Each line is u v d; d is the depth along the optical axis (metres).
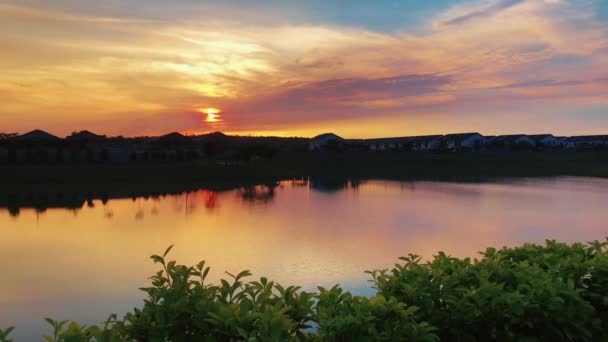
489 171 80.25
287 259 14.03
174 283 2.19
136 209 28.11
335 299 2.51
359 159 100.75
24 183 43.84
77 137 86.19
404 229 20.50
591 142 137.00
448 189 46.22
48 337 1.97
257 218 24.14
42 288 10.76
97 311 9.17
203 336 2.05
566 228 21.70
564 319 2.68
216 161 82.81
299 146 143.62
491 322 2.61
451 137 139.25
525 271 3.01
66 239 17.58
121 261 13.73
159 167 58.03
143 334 2.08
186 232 19.27
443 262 3.18
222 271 12.55
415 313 2.61
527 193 41.25
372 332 2.17
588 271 3.19
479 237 18.94
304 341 2.20
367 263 13.52
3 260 13.90
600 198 36.38
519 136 144.25
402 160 98.94
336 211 27.64
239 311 2.02
